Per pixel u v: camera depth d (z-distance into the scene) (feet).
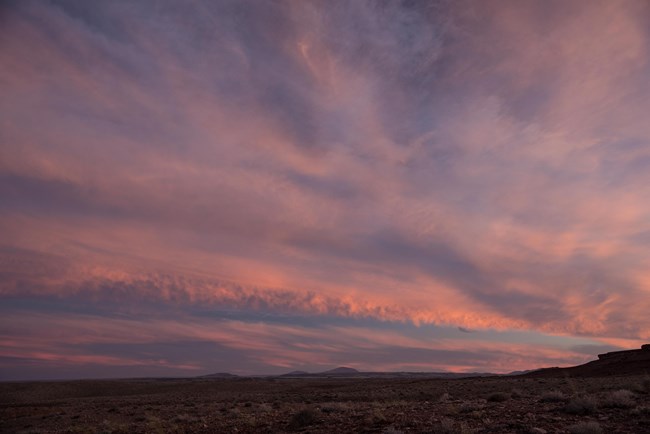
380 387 208.13
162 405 151.53
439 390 148.87
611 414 44.60
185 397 204.64
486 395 107.86
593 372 228.22
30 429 92.17
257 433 56.75
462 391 137.28
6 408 170.40
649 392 68.28
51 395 277.03
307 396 169.48
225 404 135.44
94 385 325.83
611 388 90.27
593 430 35.06
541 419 44.42
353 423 53.36
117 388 319.06
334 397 150.61
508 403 64.23
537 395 86.74
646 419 40.14
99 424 89.20
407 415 55.62
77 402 205.67
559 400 62.13
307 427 55.72
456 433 39.45
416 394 140.56
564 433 36.65
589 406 47.75
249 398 173.47
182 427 69.56
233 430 61.11
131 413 119.96
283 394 199.72
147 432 68.18
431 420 49.14
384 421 52.24
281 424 61.41
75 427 85.66
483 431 40.27
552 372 257.14
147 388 319.27
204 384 351.67
